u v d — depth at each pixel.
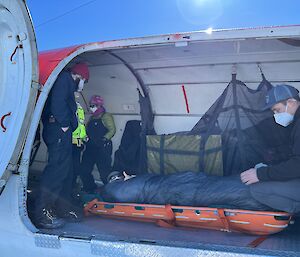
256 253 1.93
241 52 3.11
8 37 2.44
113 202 2.96
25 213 2.52
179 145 3.42
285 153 2.71
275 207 2.36
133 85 4.01
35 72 2.42
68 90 2.88
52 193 2.80
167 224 2.66
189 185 2.73
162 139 3.53
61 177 2.84
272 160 2.82
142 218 2.78
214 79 3.56
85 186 3.86
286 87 2.54
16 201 2.51
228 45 2.90
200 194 2.62
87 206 3.00
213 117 3.30
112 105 4.27
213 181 2.72
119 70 3.85
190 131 3.49
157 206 2.69
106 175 4.02
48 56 2.86
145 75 3.83
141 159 3.64
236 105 3.21
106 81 4.10
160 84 3.86
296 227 2.57
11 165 2.41
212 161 3.24
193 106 3.80
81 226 2.70
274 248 2.14
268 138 2.98
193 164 3.33
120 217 2.90
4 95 2.49
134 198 2.87
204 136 3.31
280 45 2.86
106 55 3.35
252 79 3.36
